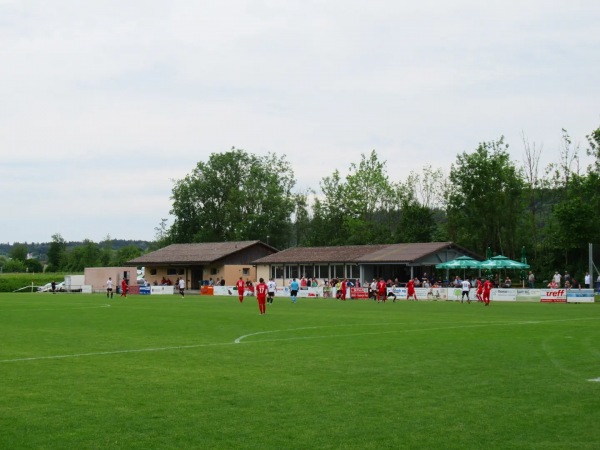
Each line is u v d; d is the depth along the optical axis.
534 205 99.31
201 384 16.41
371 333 29.56
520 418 12.80
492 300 69.81
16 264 172.88
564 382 16.44
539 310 49.56
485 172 92.06
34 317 41.72
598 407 13.70
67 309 51.47
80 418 12.89
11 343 25.88
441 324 34.91
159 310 49.69
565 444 11.10
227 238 135.75
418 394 15.05
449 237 98.94
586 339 26.53
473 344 24.77
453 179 94.56
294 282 65.00
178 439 11.41
